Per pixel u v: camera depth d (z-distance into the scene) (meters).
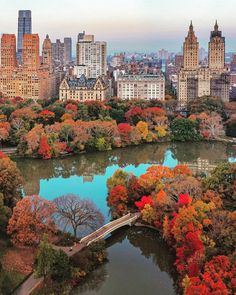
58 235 190.50
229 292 130.75
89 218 197.75
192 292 132.25
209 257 151.88
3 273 161.50
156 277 173.25
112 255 191.62
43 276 161.12
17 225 179.50
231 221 172.38
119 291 163.75
